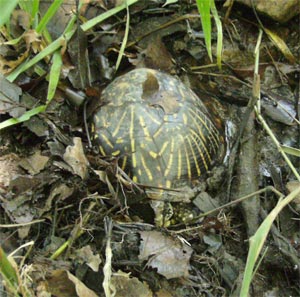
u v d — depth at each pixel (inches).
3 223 33.6
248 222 35.7
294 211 36.1
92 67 38.2
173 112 35.4
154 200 35.0
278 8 39.9
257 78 36.8
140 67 38.5
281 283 35.0
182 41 39.8
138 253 34.2
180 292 34.0
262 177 37.3
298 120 38.7
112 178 34.8
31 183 34.1
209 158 36.1
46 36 37.4
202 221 35.4
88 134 36.1
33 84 36.4
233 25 40.4
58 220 34.2
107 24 38.8
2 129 35.2
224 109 38.6
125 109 35.4
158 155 35.0
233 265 35.0
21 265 32.1
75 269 33.4
